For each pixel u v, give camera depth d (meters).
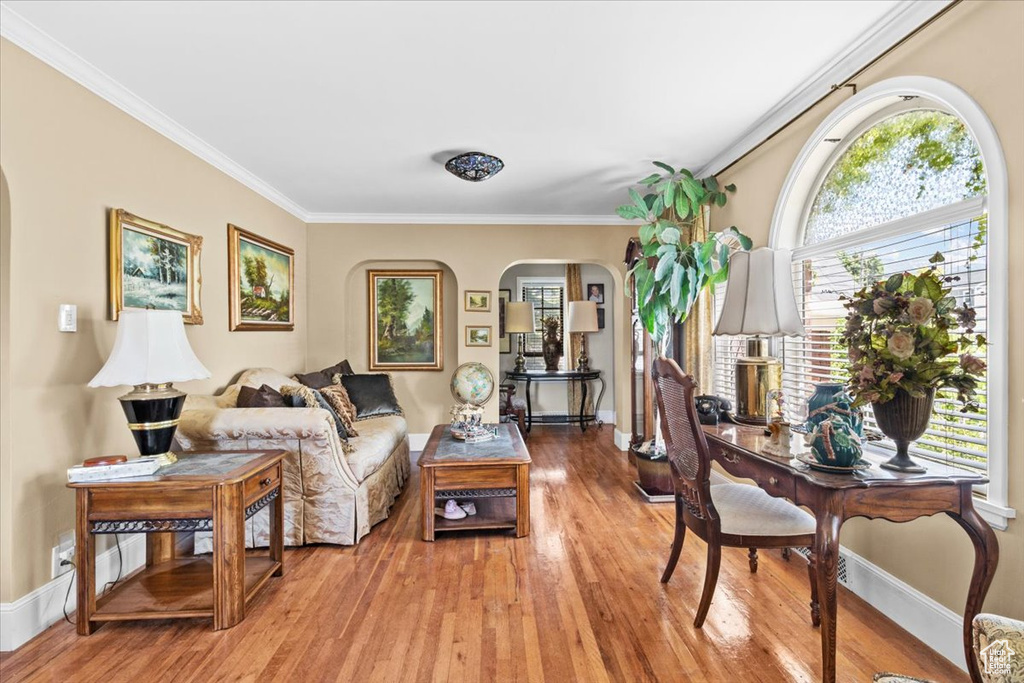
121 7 1.89
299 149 3.37
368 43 2.14
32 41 2.04
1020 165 1.62
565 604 2.24
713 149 3.39
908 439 1.69
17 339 2.01
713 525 2.01
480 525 3.03
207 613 2.06
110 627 2.10
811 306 2.77
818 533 1.61
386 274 5.52
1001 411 1.68
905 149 2.22
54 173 2.18
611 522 3.25
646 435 4.39
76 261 2.29
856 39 2.13
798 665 1.82
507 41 2.13
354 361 5.55
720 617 2.13
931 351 1.57
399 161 3.60
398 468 4.02
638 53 2.23
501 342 6.91
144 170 2.74
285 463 2.87
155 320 2.18
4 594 1.96
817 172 2.73
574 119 2.91
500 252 5.30
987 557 1.58
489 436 3.59
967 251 1.89
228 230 3.62
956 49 1.82
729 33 2.08
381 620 2.13
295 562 2.70
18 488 2.01
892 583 2.09
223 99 2.65
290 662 1.86
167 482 2.04
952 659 1.83
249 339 3.96
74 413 2.27
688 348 4.06
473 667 1.82
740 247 3.40
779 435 1.96
